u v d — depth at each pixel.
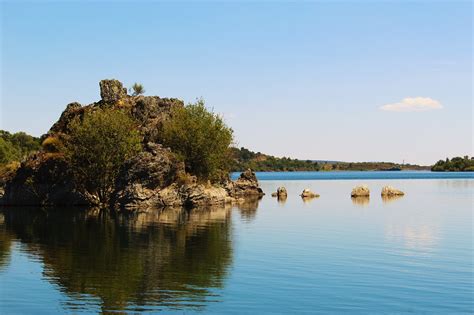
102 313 24.09
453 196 111.94
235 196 104.19
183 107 99.12
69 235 47.69
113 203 78.12
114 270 32.53
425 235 49.00
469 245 43.16
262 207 81.69
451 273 32.41
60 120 92.50
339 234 49.25
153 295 26.94
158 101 98.31
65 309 24.62
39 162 83.25
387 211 75.12
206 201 85.31
